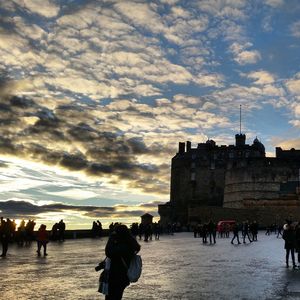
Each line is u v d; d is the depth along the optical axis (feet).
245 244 132.87
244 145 470.39
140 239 173.99
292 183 371.15
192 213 346.54
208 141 480.23
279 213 327.88
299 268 65.72
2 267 66.18
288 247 67.15
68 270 62.34
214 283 50.37
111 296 29.86
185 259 80.84
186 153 482.28
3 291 44.14
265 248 112.68
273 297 41.32
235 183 393.09
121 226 31.04
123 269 30.04
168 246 121.90
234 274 58.70
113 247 30.19
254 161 396.37
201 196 457.68
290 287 47.37
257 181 378.32
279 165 377.91
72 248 109.29
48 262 73.87
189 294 43.09
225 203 404.98
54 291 44.19
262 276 56.54
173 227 275.80
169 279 53.78
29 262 73.87
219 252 98.43
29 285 48.19
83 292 43.60
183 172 469.98
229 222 247.09
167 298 40.93
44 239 87.40
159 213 455.22
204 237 141.59
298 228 70.23
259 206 336.49
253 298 40.81
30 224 124.67
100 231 172.45
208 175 458.50
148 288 46.85
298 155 440.04
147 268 66.08
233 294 43.01
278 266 68.80
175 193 473.26
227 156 461.78
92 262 73.82
